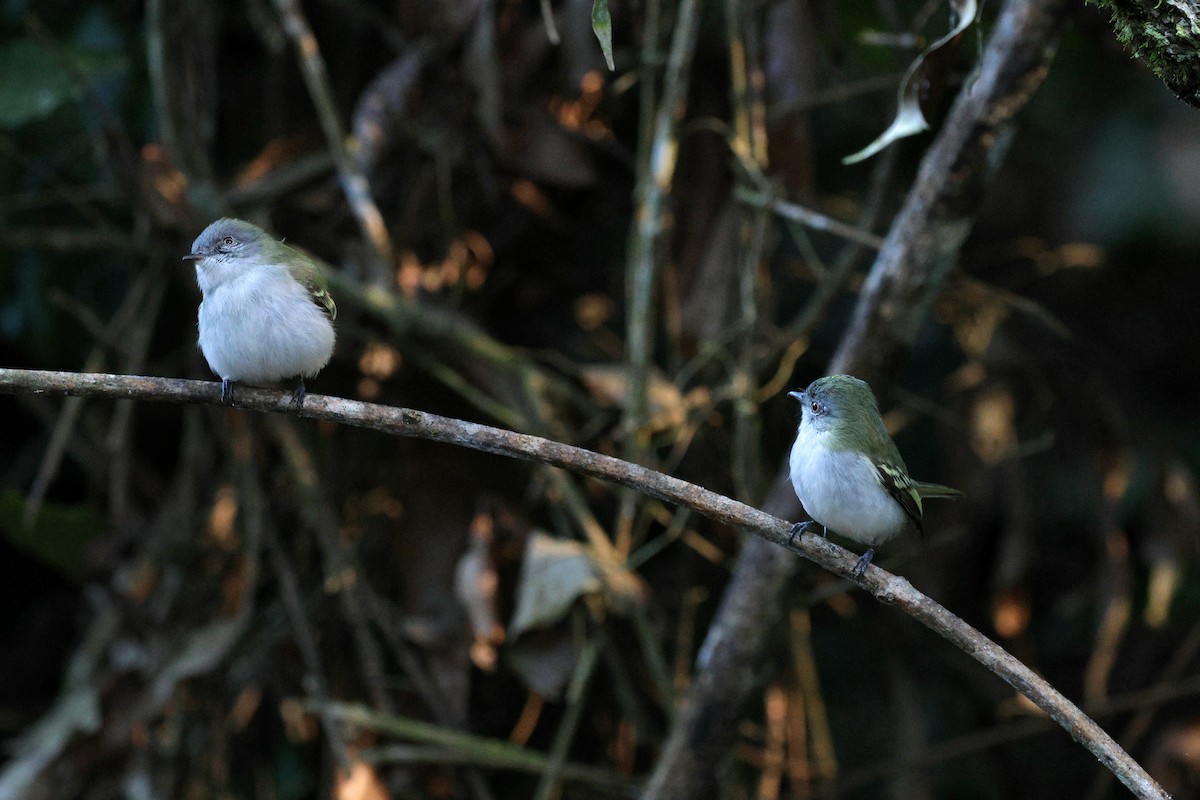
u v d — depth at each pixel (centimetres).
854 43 1295
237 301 746
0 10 1218
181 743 1145
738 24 1070
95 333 1160
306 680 1186
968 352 1295
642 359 1056
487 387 1117
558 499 1107
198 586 1186
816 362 1357
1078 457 1329
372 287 1080
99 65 1167
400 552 1150
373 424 675
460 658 1109
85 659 1147
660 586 1236
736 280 1132
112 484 1187
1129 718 1364
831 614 1316
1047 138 1350
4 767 1181
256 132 1291
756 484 1069
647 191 1052
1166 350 1408
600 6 643
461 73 1145
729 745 1020
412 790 1115
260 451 1199
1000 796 1335
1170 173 1271
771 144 1110
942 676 1327
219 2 1227
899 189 1219
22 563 1405
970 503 1269
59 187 1155
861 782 1181
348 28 1258
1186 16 555
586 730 1220
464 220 1205
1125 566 1220
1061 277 1391
